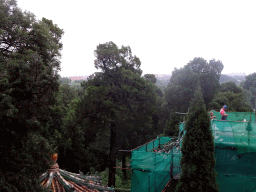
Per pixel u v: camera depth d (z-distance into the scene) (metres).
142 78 22.14
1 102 5.23
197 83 40.25
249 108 38.22
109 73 21.41
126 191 19.95
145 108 21.98
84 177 8.49
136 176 12.97
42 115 6.59
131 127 22.55
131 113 21.00
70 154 27.11
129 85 21.23
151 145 16.03
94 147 33.16
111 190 8.09
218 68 45.03
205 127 9.30
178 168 11.97
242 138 10.61
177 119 34.28
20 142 5.89
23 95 6.04
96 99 19.39
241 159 10.85
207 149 9.23
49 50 12.99
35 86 6.15
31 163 6.05
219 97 37.75
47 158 6.58
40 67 6.46
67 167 27.75
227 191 10.62
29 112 6.04
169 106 44.97
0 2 10.98
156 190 11.39
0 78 5.77
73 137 26.61
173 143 15.41
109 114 19.84
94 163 31.97
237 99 37.69
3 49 11.03
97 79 21.61
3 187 5.16
